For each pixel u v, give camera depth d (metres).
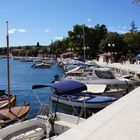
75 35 93.38
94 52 94.06
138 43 87.69
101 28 97.38
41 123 11.96
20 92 31.42
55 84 13.31
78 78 27.23
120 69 42.91
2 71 65.25
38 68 72.44
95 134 8.04
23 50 147.00
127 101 13.27
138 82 29.39
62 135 7.90
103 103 18.78
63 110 20.09
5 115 14.44
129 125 8.98
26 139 11.11
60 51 112.06
